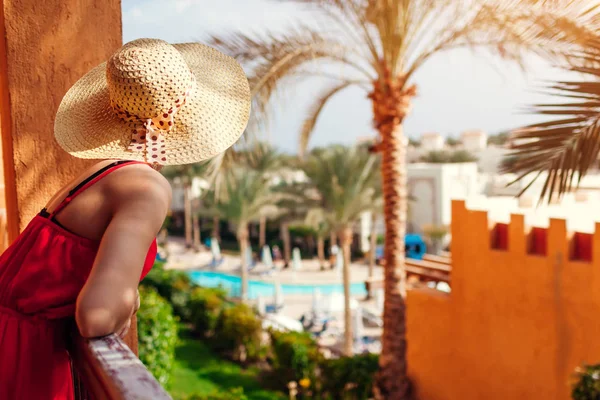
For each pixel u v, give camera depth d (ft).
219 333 59.98
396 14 32.37
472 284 32.63
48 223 3.18
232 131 3.80
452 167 128.57
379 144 37.04
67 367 3.43
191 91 3.68
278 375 51.44
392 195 36.94
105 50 6.21
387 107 36.01
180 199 176.76
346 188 78.13
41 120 5.98
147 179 3.15
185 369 54.13
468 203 35.45
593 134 13.99
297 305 101.91
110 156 3.43
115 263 2.68
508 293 30.55
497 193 124.88
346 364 46.93
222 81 3.97
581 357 27.20
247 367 56.18
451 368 34.30
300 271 132.87
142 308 26.40
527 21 20.79
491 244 31.48
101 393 2.35
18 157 5.92
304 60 30.78
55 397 3.31
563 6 16.47
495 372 31.35
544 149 14.46
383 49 34.37
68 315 3.20
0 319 3.21
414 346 37.06
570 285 27.61
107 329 2.57
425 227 125.90
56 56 6.00
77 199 3.16
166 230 161.27
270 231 156.15
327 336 76.02
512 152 14.85
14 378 3.15
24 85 5.92
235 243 164.86
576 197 41.01
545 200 39.73
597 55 14.80
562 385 28.02
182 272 74.64
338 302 82.28
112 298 2.57
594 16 15.61
